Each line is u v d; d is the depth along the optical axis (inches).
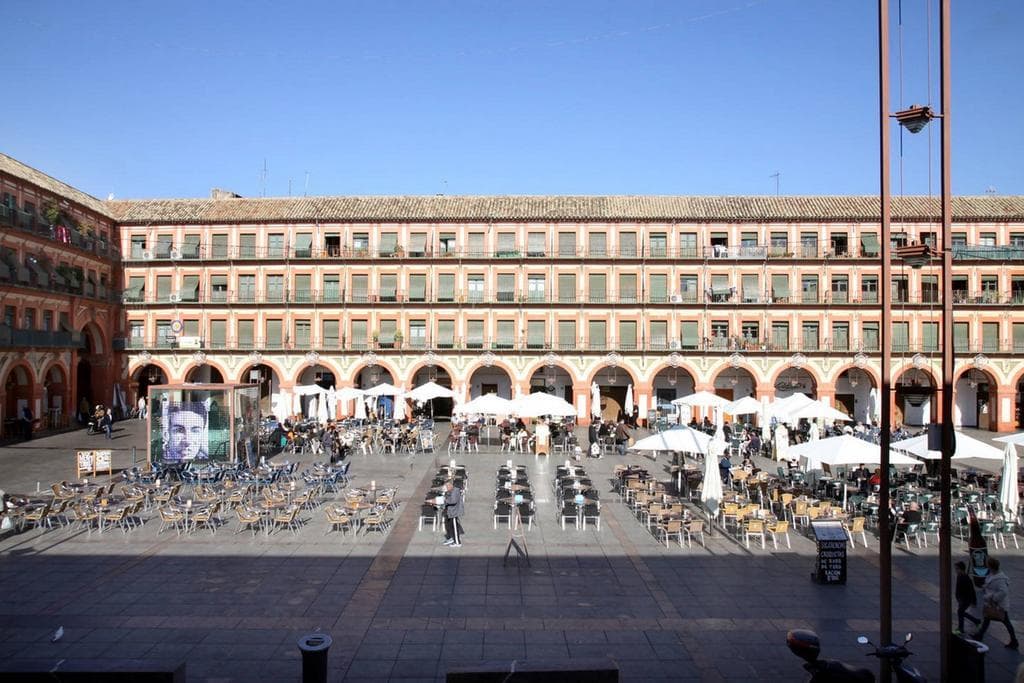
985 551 656.4
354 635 587.5
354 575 743.1
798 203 2365.9
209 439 1331.2
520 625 612.7
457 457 1585.9
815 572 747.4
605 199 2433.6
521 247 2324.1
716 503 937.5
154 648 560.7
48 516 941.8
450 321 2322.8
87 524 932.6
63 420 2052.2
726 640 587.8
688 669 533.3
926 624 628.7
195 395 1327.5
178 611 639.8
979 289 2241.6
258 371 2381.9
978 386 2329.0
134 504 949.2
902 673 462.3
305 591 693.9
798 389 2373.3
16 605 653.9
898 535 908.6
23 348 1856.5
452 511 857.5
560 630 602.9
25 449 1635.1
